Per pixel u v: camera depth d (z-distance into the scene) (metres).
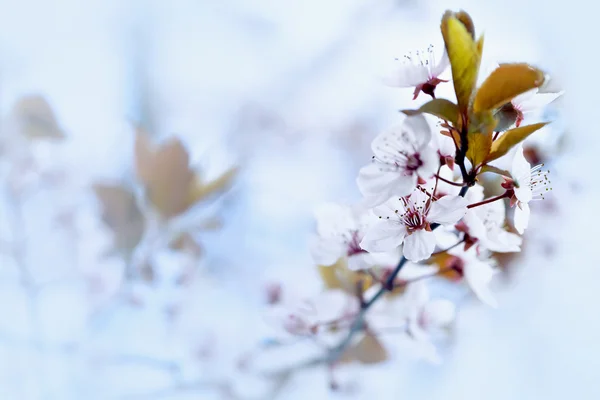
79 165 0.63
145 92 0.72
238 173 0.61
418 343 0.45
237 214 0.65
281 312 0.45
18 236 0.60
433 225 0.40
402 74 0.41
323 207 0.43
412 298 0.45
